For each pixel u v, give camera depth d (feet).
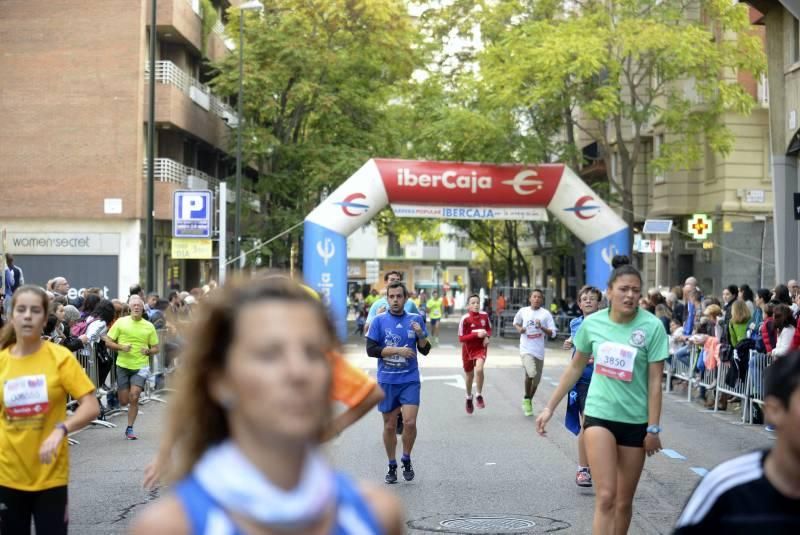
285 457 9.72
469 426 79.41
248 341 9.72
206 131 223.51
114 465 62.18
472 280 480.23
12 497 29.94
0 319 47.32
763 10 126.00
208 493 9.58
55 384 30.37
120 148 190.19
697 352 98.73
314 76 204.03
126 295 190.70
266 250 206.49
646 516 48.11
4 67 190.80
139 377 73.82
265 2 205.87
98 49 189.78
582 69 160.04
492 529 45.11
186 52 216.33
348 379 26.40
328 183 199.52
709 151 191.72
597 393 36.76
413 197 157.48
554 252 246.47
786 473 15.83
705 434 76.18
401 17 205.26
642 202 218.59
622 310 36.73
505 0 180.04
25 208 191.01
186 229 133.18
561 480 57.21
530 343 85.40
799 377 15.57
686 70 164.45
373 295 246.27
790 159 124.77
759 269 184.14
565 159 180.04
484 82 170.50
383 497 10.85
